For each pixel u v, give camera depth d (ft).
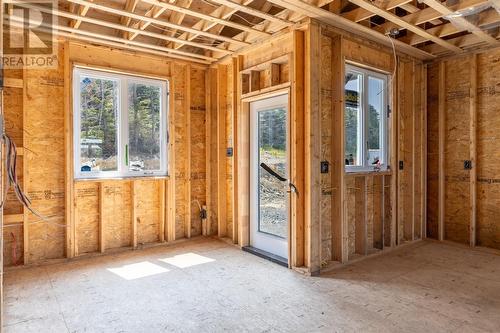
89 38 13.04
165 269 12.02
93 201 13.94
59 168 13.07
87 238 13.83
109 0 11.71
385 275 11.37
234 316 8.49
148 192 15.47
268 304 9.16
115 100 14.43
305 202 11.87
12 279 10.99
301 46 11.85
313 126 11.59
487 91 14.66
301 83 11.89
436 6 10.42
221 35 14.06
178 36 14.21
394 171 14.71
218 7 11.82
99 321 8.24
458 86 15.53
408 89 15.57
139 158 15.06
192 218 16.72
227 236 16.52
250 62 14.33
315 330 7.79
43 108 12.70
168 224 15.60
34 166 12.55
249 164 14.82
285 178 12.84
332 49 12.54
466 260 13.01
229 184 16.35
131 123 14.82
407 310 8.77
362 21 12.46
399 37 14.21
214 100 16.93
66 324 8.09
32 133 12.48
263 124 14.10
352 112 13.48
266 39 12.96
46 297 9.60
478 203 15.06
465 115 15.30
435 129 16.34
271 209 13.74
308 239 11.59
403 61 15.47
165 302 9.30
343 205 12.34
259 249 14.16
